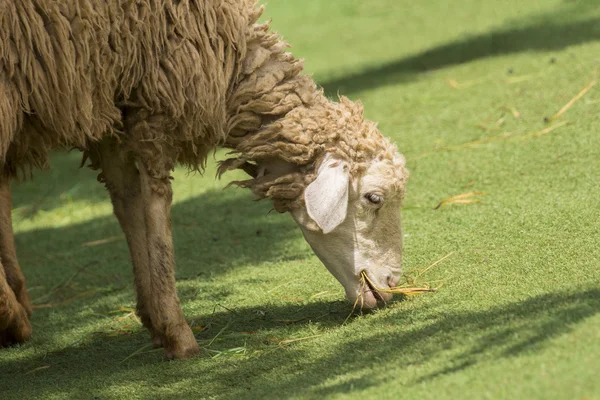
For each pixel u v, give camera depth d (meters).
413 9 49.59
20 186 34.62
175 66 14.81
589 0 41.12
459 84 32.25
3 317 15.59
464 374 11.12
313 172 15.76
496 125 26.61
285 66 15.96
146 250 16.45
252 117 15.80
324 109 15.81
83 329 18.52
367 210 15.92
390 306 16.14
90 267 23.84
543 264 16.14
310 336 15.41
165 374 14.59
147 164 15.27
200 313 17.92
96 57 14.47
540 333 11.91
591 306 12.66
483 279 16.12
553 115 25.94
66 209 30.97
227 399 12.78
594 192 19.66
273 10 54.72
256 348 15.25
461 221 20.19
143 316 16.41
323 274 19.27
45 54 14.20
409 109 30.58
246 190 28.31
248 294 18.80
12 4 13.94
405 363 12.34
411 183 23.88
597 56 30.83
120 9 14.46
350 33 46.78
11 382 15.50
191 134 15.38
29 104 14.58
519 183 21.84
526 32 38.00
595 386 9.79
